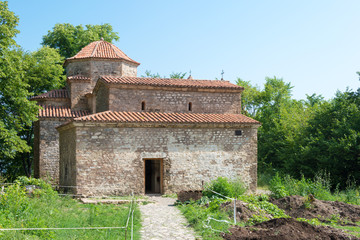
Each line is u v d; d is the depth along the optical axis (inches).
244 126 844.6
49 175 970.1
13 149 922.7
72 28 1514.5
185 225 479.5
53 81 1266.0
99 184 724.0
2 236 335.3
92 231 416.5
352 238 408.8
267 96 1795.0
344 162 960.9
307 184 746.2
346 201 700.7
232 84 958.4
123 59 1052.5
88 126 724.7
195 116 845.2
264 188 1018.7
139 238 409.1
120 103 819.4
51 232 374.3
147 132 770.8
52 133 981.2
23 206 450.3
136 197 720.3
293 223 446.9
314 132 1154.0
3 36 855.1
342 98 1134.4
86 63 1047.6
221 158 822.5
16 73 896.9
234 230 433.1
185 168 790.5
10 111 948.6
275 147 1387.8
